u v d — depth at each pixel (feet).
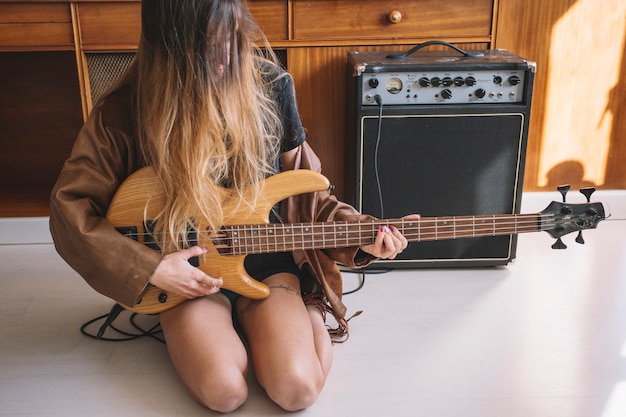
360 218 5.45
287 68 7.64
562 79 7.88
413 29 7.50
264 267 5.78
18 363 5.85
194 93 4.84
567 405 5.23
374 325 6.36
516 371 5.65
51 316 6.61
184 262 5.07
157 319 6.55
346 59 7.58
